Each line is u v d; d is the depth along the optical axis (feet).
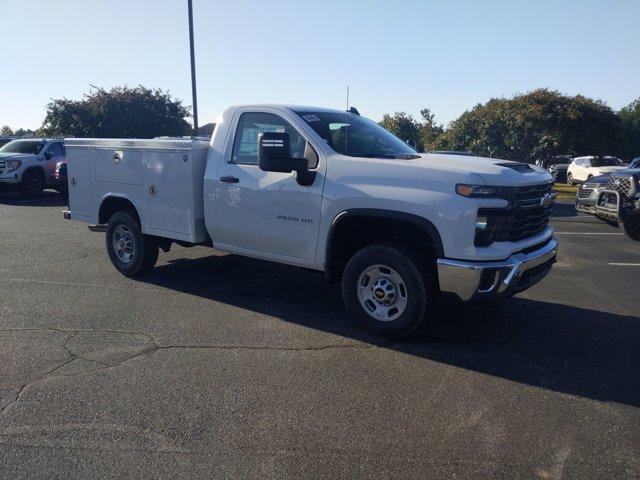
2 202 55.21
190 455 10.80
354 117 20.86
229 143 20.07
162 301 20.83
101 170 24.20
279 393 13.39
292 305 20.51
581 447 11.17
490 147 78.54
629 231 30.32
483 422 12.11
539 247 17.30
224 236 20.43
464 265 14.97
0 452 10.86
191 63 58.65
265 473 10.26
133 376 14.28
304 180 17.61
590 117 74.69
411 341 16.94
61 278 24.11
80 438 11.37
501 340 17.13
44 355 15.60
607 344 16.92
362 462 10.60
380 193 16.05
